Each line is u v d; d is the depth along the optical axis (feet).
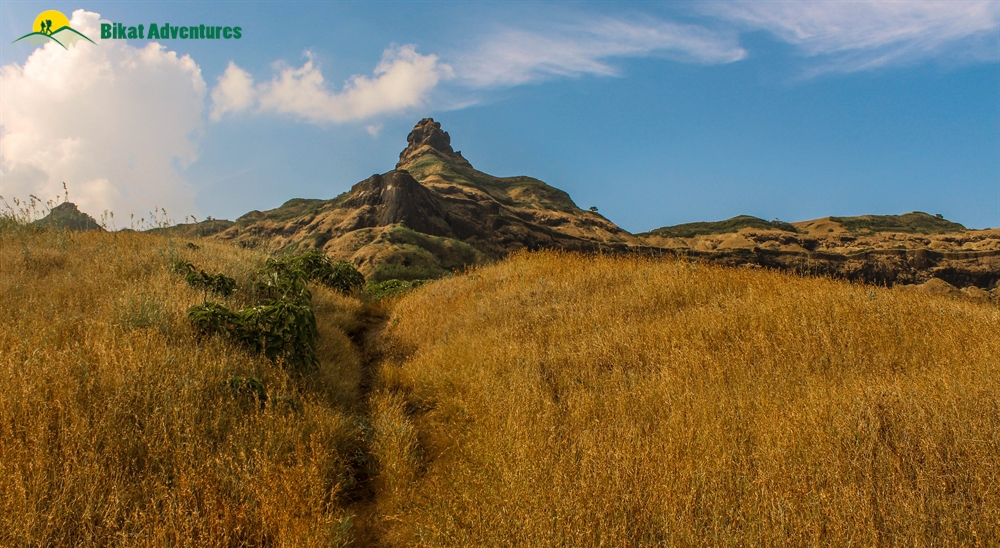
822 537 9.59
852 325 19.72
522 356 20.99
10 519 9.49
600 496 10.83
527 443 13.17
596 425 14.69
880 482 10.67
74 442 11.82
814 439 12.40
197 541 9.84
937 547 9.16
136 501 10.94
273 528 10.66
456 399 18.97
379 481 14.26
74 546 9.73
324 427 15.44
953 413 12.88
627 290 27.40
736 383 16.58
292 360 19.20
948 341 18.33
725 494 10.93
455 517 11.28
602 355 20.33
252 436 13.69
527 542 9.62
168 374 15.10
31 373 13.78
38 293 21.47
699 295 25.71
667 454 12.45
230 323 19.85
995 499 9.94
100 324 17.49
